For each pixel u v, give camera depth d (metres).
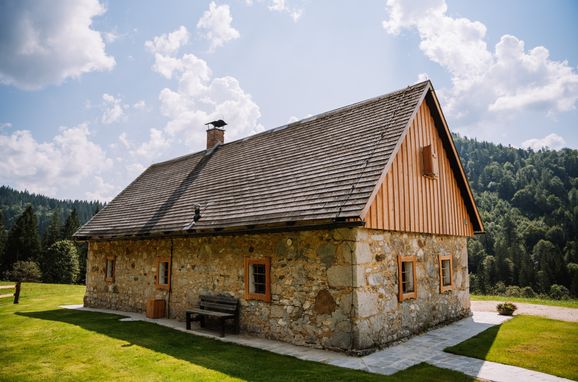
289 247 9.47
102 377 6.73
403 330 9.48
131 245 15.12
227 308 10.57
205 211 12.32
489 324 11.30
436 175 11.93
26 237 50.84
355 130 11.24
